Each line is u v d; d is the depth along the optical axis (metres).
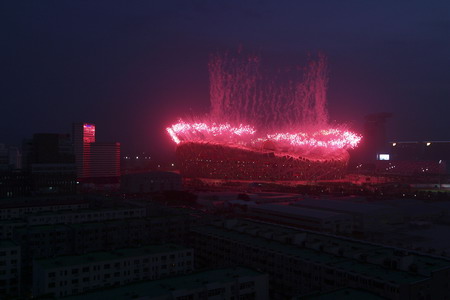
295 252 115.19
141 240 162.38
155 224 165.75
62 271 102.31
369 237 196.00
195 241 147.12
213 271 98.38
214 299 87.50
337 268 99.06
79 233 150.38
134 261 112.81
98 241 154.00
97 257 112.19
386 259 101.62
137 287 86.69
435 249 172.88
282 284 112.94
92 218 186.88
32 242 143.38
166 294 82.00
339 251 115.19
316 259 107.88
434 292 91.44
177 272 119.31
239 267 102.38
